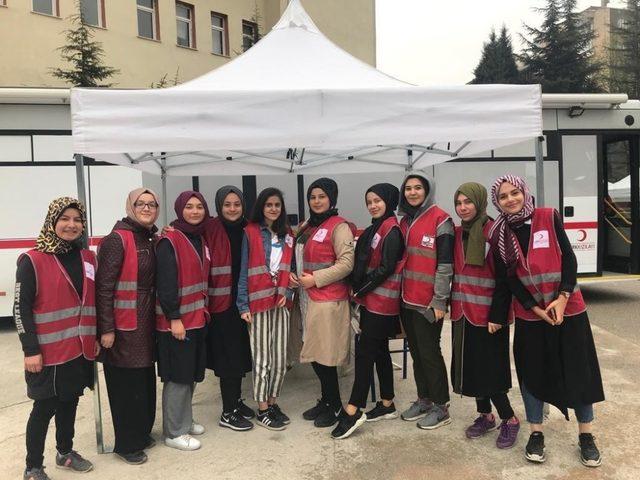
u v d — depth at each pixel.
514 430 2.95
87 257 2.67
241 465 2.82
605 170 7.60
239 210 3.21
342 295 3.14
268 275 3.14
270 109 2.82
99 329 2.70
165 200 5.38
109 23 13.80
